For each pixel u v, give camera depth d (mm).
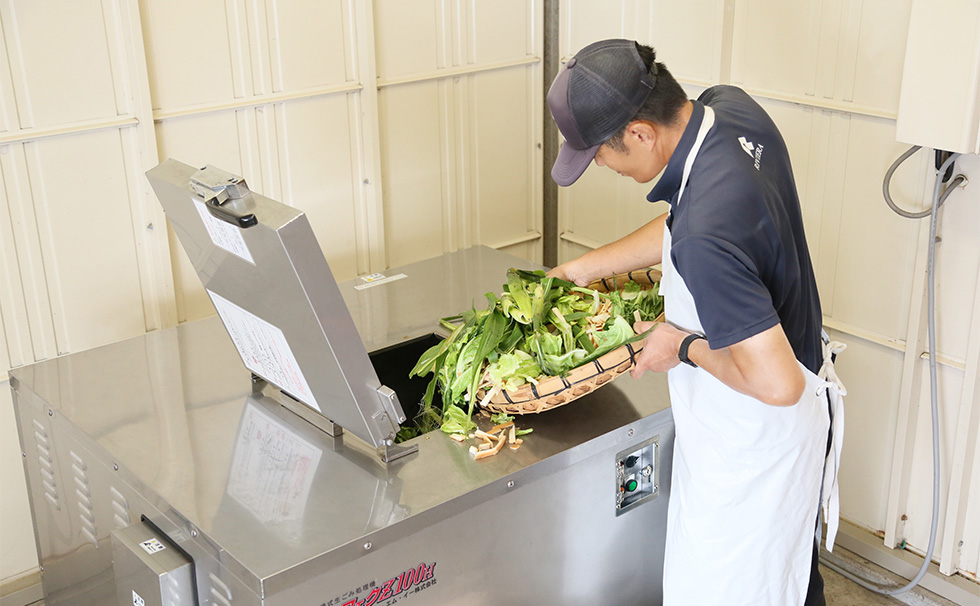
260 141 2625
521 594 1693
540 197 3363
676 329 1606
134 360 1998
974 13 1938
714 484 1671
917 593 2465
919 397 2412
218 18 2445
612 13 2936
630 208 3062
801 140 2525
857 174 2406
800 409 1628
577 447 1644
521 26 3096
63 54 2223
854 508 2660
